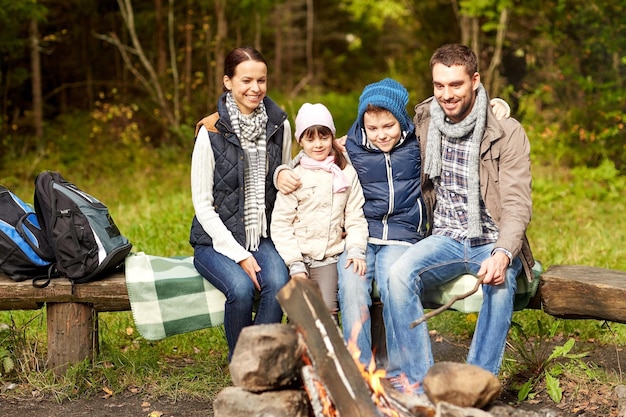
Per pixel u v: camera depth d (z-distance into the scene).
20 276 4.07
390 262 3.93
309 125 3.83
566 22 10.81
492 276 3.63
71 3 16.08
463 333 4.99
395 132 3.91
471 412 2.90
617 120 10.43
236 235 3.93
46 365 4.19
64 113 15.62
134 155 13.02
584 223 7.74
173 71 14.84
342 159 3.96
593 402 3.87
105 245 3.99
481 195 3.90
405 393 3.26
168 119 14.56
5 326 4.60
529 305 4.09
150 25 16.61
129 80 16.98
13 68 14.96
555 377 4.11
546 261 6.27
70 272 3.99
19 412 3.89
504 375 4.18
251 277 3.84
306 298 3.10
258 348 3.07
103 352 4.38
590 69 11.00
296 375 3.15
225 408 3.13
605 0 10.18
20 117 15.31
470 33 12.87
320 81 25.88
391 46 25.94
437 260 3.90
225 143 3.89
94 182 11.27
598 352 4.65
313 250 3.89
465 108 3.86
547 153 10.88
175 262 4.12
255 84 3.83
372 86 3.93
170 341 4.81
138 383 4.19
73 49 16.59
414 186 4.03
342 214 3.96
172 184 10.77
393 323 3.80
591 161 10.49
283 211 3.88
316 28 26.69
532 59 12.18
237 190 3.92
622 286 3.79
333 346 3.02
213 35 17.08
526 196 3.81
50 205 3.97
